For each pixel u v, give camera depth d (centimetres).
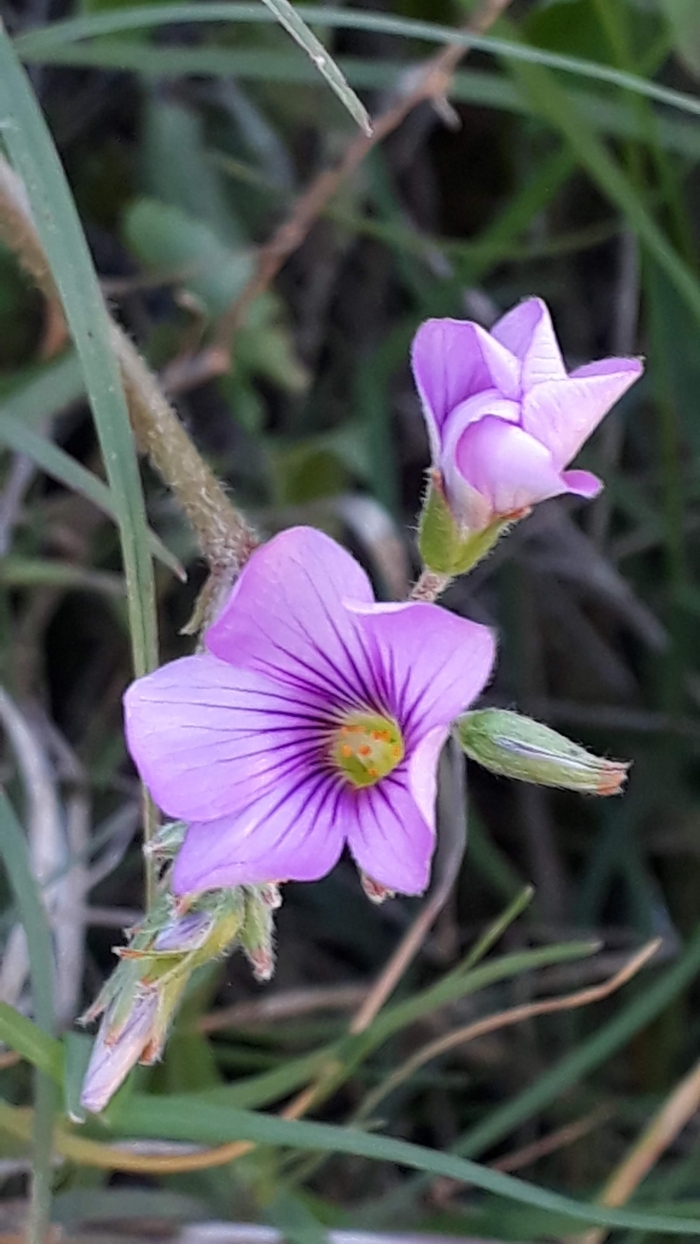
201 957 12
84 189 20
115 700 19
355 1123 15
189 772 11
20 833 13
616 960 19
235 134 19
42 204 12
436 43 19
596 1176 18
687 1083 15
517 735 12
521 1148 18
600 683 21
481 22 16
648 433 21
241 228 19
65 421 19
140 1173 17
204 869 11
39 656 19
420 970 19
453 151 21
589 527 22
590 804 21
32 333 19
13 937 16
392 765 12
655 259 18
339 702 12
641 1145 15
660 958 19
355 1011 19
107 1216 14
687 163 19
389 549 17
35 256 14
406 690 11
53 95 19
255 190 19
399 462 21
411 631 11
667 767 20
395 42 20
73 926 16
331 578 11
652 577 21
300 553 11
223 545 13
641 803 20
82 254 12
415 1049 18
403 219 20
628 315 20
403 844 11
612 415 20
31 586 19
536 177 18
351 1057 15
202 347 18
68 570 17
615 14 16
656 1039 19
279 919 19
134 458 12
